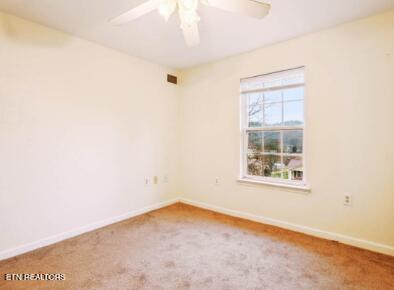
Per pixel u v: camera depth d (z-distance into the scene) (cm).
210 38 257
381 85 211
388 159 208
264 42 268
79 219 254
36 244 220
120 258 201
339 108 231
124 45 276
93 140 268
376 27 212
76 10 201
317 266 189
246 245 227
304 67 252
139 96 319
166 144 360
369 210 216
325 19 218
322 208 242
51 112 232
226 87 320
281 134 280
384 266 188
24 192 214
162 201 356
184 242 233
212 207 338
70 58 246
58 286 163
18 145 210
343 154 229
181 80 376
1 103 201
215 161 334
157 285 165
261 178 295
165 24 226
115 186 291
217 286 164
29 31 217
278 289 161
